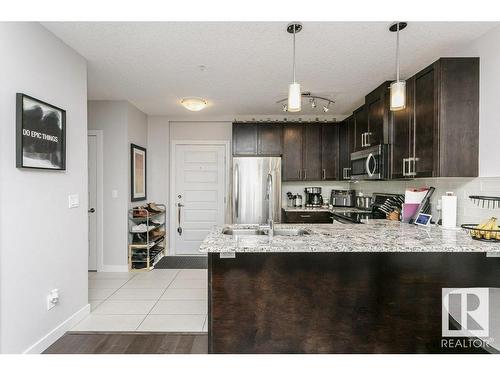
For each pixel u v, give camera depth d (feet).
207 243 5.71
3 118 5.69
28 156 6.20
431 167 7.43
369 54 8.41
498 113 6.66
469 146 7.16
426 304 5.92
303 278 5.86
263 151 15.11
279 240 5.94
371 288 5.90
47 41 7.01
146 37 7.45
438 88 7.17
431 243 5.64
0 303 5.62
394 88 6.10
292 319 5.86
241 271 5.84
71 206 7.91
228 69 9.53
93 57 8.61
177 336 7.57
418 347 5.92
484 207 6.98
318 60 8.82
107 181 12.88
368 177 10.05
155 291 10.68
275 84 10.96
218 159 16.25
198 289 10.89
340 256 5.89
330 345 5.89
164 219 16.08
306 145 15.20
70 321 7.84
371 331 5.90
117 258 12.91
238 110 14.89
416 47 7.95
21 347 6.13
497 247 5.39
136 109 14.17
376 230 7.29
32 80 6.50
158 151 15.97
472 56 7.52
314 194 15.90
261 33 7.24
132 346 7.08
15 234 5.96
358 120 12.26
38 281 6.63
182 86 11.19
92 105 12.85
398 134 9.05
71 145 7.95
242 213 14.16
